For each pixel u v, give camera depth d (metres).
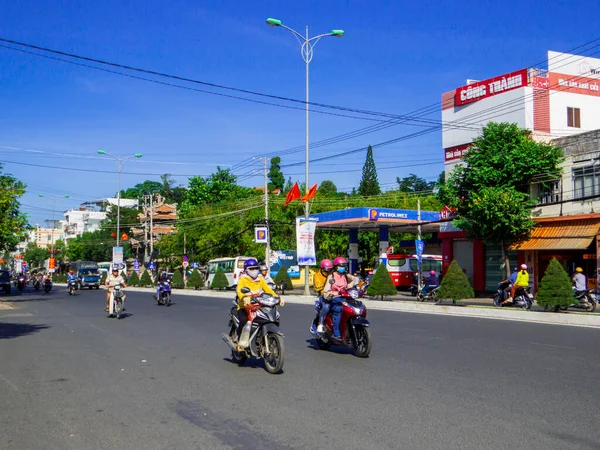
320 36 28.70
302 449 4.84
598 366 8.74
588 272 23.61
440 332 13.54
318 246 48.44
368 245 50.47
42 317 19.28
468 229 24.67
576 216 22.80
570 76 31.23
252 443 5.02
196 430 5.44
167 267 64.56
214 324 16.00
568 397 6.67
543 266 25.38
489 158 23.91
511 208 22.98
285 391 7.10
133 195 113.31
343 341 9.89
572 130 30.72
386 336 12.72
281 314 19.50
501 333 13.30
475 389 7.12
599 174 22.36
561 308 18.97
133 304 26.20
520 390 7.05
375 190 67.94
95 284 52.69
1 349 11.22
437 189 26.17
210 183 65.88
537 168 23.39
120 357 10.02
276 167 77.88
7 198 33.28
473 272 29.83
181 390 7.23
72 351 10.84
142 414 6.05
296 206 50.31
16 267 93.06
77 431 5.46
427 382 7.57
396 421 5.66
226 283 42.09
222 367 8.91
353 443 4.98
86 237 88.62
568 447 4.84
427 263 39.00
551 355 9.85
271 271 49.88
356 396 6.78
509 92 30.30
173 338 12.77
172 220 76.44
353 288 9.95
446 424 5.54
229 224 51.09
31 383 7.78
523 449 4.79
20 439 5.21
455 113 33.38
